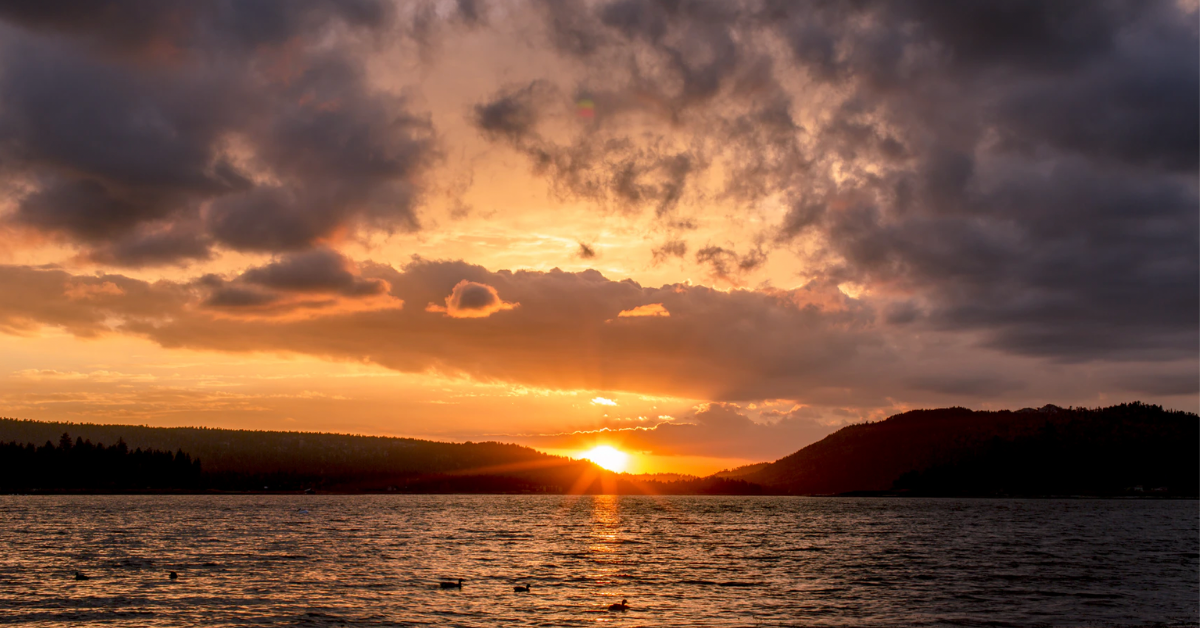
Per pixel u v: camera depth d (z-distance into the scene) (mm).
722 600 68500
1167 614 64438
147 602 64500
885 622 60062
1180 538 143875
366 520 186125
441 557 100812
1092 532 161375
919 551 116500
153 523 158625
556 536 141000
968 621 60844
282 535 133250
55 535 124688
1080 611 65312
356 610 61719
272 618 58688
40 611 60656
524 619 58906
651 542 130250
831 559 103875
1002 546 125812
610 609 63188
